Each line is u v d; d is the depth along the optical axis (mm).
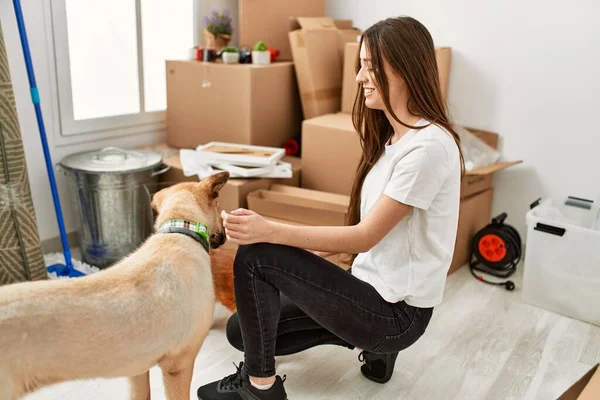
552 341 2023
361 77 1371
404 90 1340
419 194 1288
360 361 1775
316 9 3213
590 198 2568
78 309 1062
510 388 1751
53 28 2455
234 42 3262
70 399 1647
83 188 2430
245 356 1431
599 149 2500
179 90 2902
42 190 2561
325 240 1320
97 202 2449
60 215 2387
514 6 2594
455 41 2803
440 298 1425
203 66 2789
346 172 2566
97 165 2426
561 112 2572
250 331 1385
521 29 2600
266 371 1420
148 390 1494
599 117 2475
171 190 1434
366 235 1319
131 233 2555
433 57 1343
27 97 2422
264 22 2998
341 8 3207
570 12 2453
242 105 2721
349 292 1361
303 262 1344
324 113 2926
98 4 2643
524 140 2701
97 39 2682
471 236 2639
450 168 1314
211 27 2949
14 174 2049
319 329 1631
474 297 2342
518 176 2750
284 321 1543
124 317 1110
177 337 1210
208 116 2850
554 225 2145
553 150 2629
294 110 3018
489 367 1858
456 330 2082
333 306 1360
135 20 2803
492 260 2525
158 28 2955
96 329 1078
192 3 3059
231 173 2428
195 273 1256
